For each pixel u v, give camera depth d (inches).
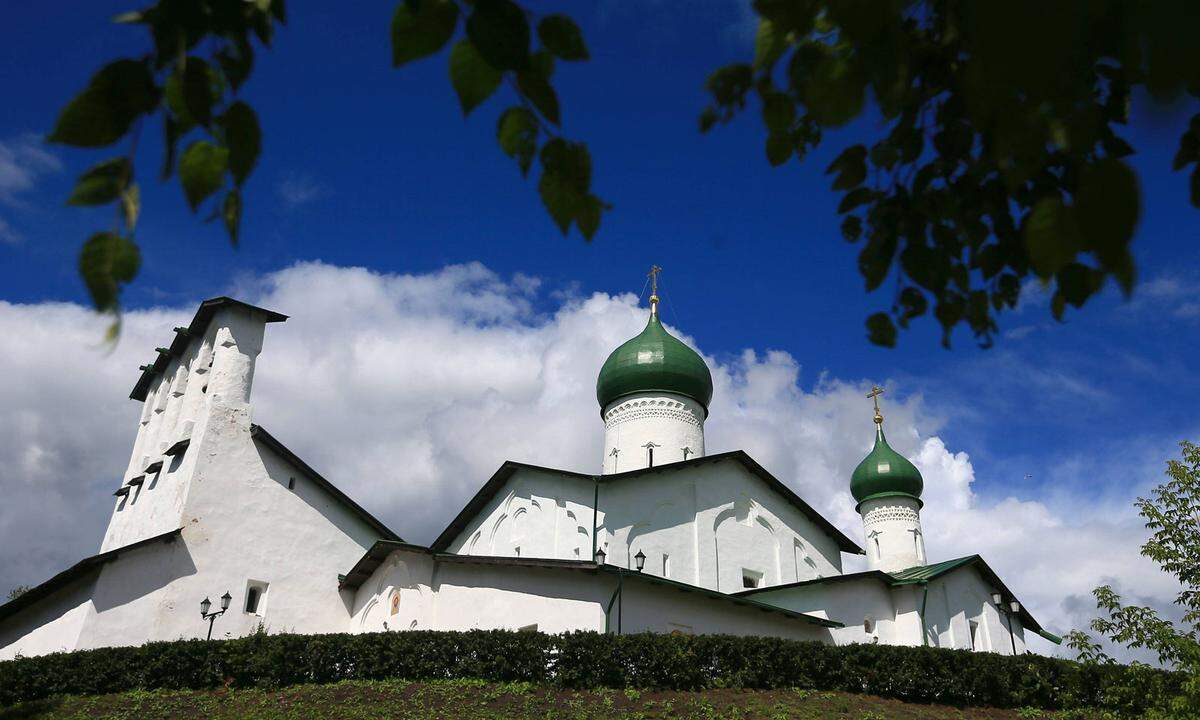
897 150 157.6
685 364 1338.6
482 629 896.3
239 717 713.0
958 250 168.4
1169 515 601.0
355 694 754.2
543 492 1047.6
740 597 992.9
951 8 120.4
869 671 824.9
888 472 1391.5
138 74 100.7
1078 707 831.7
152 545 1021.8
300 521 1145.4
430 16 105.7
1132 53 79.9
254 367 1186.6
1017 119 94.0
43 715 734.5
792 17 113.0
